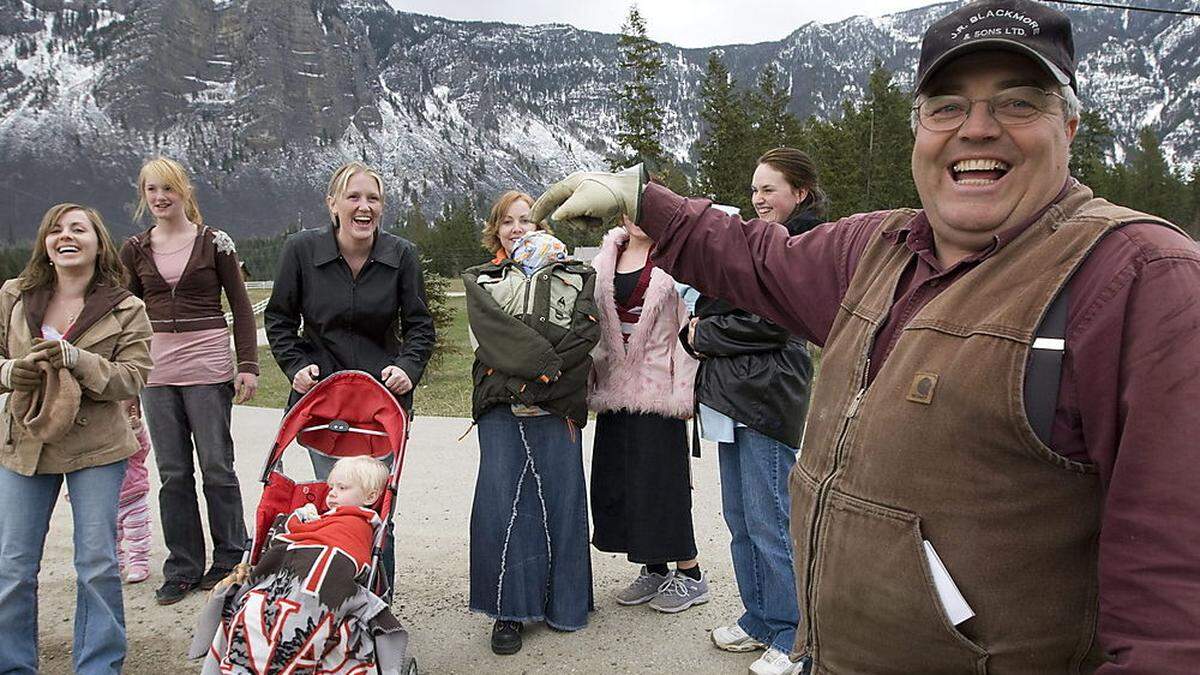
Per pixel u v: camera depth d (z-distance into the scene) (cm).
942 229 150
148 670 363
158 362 423
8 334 338
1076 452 127
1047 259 132
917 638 138
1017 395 127
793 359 333
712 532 520
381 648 282
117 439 334
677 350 385
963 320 137
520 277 367
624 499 402
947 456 133
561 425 373
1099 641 128
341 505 318
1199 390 113
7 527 316
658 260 209
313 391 361
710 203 207
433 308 1495
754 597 355
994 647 132
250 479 656
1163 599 110
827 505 153
